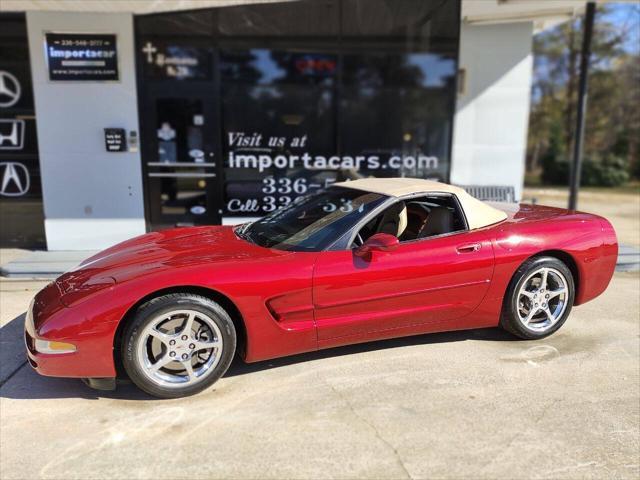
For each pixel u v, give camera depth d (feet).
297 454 8.95
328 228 12.51
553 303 14.01
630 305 16.90
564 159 64.03
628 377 11.89
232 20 23.36
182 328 10.71
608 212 38.96
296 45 23.84
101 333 10.11
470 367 12.28
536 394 11.05
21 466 8.64
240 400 10.77
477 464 8.70
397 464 8.68
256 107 24.14
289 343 11.46
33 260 21.54
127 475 8.41
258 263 11.21
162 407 10.52
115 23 22.41
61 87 22.61
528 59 30.35
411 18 23.94
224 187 24.53
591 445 9.25
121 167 23.47
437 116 24.77
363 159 24.91
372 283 11.71
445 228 12.93
